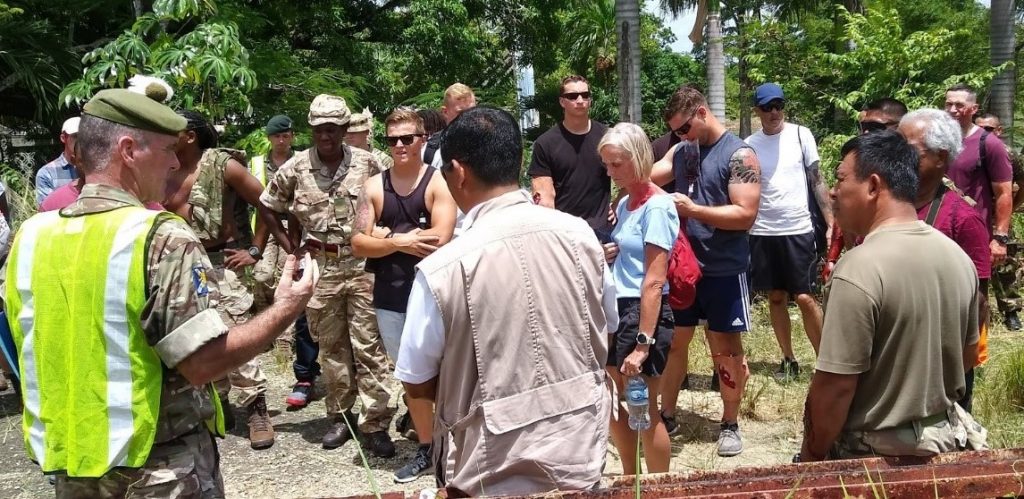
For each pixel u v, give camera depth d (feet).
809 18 51.75
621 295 11.69
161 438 6.79
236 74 26.35
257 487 13.43
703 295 14.24
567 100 15.39
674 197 13.48
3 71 40.63
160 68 25.84
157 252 6.55
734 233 13.91
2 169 30.35
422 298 6.53
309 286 6.97
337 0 55.01
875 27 33.83
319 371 18.81
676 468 13.93
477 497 6.40
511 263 6.53
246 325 6.72
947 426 7.72
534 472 6.59
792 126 18.04
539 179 15.79
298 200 14.79
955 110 16.15
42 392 6.73
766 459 14.34
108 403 6.59
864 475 6.81
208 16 31.45
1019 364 16.74
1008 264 23.38
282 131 19.99
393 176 13.56
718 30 61.62
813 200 18.39
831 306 7.51
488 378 6.51
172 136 6.98
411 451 15.06
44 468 6.78
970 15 68.69
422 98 51.39
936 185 10.52
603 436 6.92
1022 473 6.51
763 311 24.59
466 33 62.18
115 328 6.56
